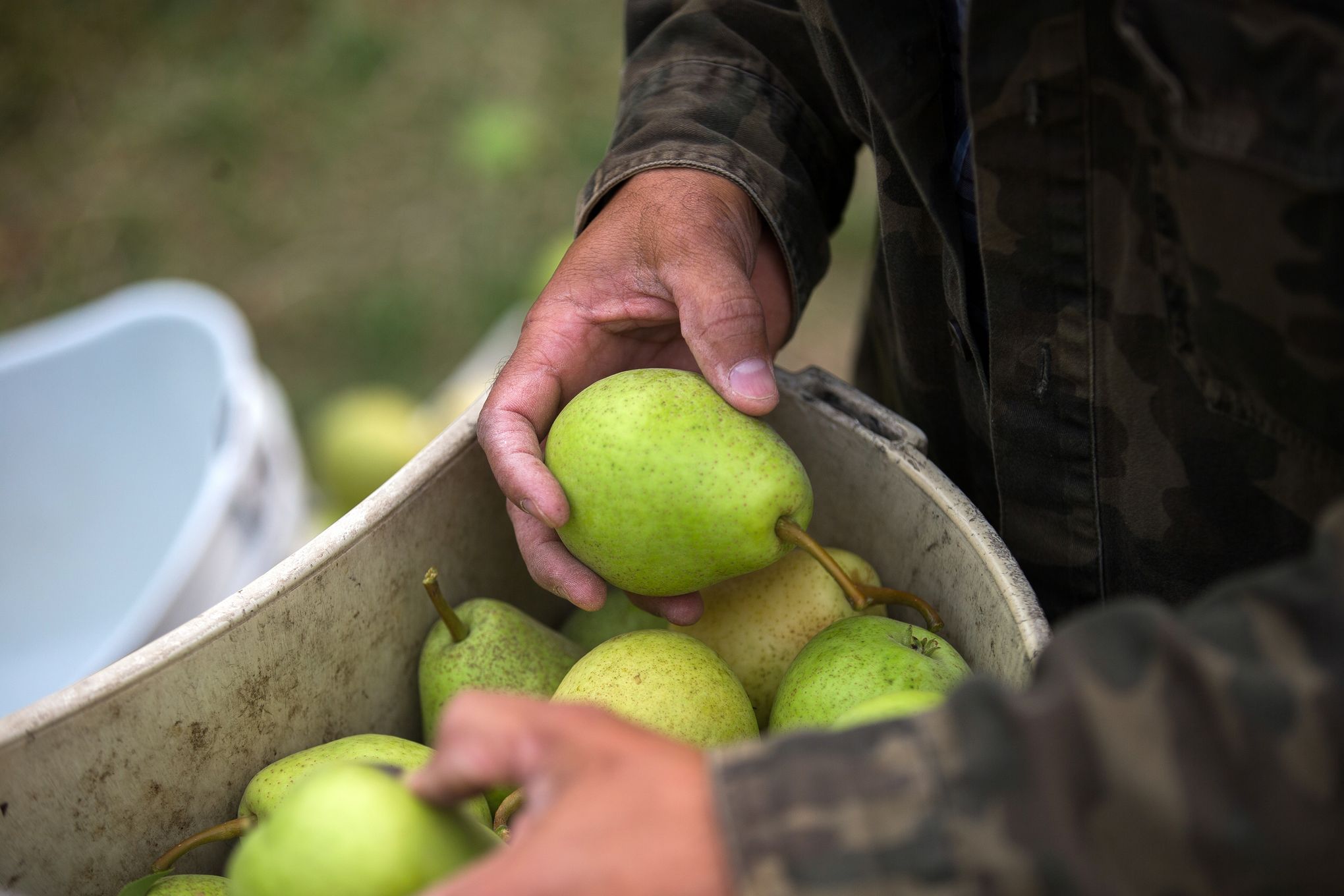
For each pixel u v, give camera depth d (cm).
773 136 108
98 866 81
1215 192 67
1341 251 62
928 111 85
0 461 196
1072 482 88
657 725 90
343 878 65
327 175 319
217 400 189
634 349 108
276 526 181
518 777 58
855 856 51
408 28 353
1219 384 74
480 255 298
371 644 96
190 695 82
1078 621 55
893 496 98
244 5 355
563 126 325
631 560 94
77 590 199
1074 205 77
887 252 98
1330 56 59
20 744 74
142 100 335
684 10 115
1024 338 84
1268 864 49
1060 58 73
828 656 92
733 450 92
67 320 217
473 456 101
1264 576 53
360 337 284
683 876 52
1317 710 48
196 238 306
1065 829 50
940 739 52
